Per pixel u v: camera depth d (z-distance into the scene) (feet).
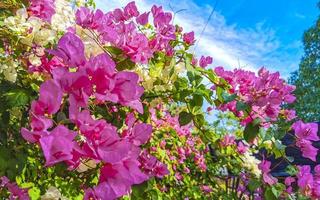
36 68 1.17
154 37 1.41
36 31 1.24
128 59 1.13
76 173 1.19
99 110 1.11
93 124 0.79
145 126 0.95
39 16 1.40
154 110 1.91
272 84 1.34
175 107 2.06
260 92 1.34
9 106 1.11
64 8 1.44
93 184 1.13
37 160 1.37
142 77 1.35
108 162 0.77
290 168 1.71
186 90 1.32
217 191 2.75
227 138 2.41
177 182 2.88
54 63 1.13
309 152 1.62
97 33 1.23
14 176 1.16
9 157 1.13
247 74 1.38
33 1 1.39
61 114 0.82
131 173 0.81
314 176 1.78
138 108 0.85
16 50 1.26
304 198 1.69
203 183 2.97
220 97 1.33
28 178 1.52
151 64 1.37
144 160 1.33
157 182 2.63
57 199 1.54
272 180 1.63
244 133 1.34
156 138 2.45
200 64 1.51
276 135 1.56
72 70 0.92
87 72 0.82
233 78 1.39
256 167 2.31
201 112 1.36
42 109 0.81
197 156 2.95
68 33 0.84
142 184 1.19
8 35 1.24
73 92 0.81
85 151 0.76
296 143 1.64
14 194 1.28
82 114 0.79
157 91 1.36
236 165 2.36
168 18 1.42
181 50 1.43
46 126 0.79
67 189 1.56
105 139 0.78
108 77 0.82
